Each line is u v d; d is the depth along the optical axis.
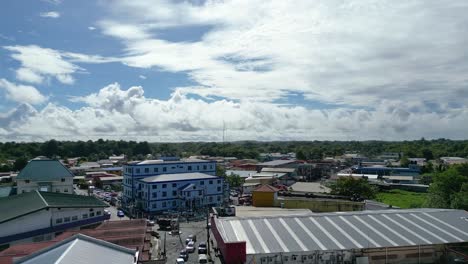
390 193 118.00
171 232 63.47
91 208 61.25
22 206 56.50
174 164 101.81
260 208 71.31
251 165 159.00
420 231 47.34
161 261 38.91
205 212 83.38
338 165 176.62
